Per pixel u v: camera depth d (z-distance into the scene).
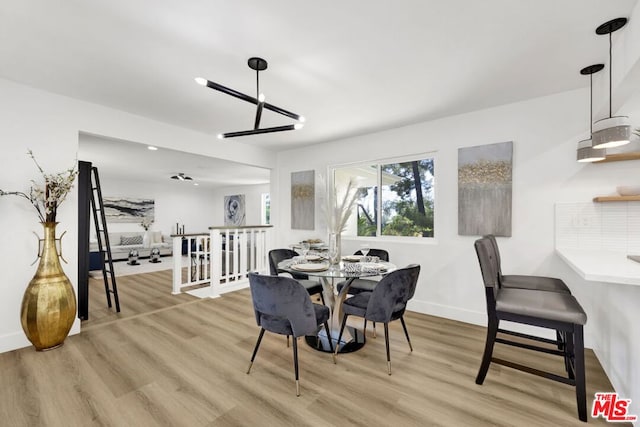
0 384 1.93
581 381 1.60
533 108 2.71
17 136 2.47
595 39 1.81
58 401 1.76
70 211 2.74
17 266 2.47
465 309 3.10
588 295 2.45
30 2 1.49
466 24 1.68
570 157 2.55
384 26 1.69
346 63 2.11
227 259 4.41
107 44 1.89
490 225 2.89
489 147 2.91
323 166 4.38
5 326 2.41
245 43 1.87
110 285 4.82
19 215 2.48
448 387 1.92
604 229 2.40
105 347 2.48
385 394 1.85
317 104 2.86
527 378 2.02
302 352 2.43
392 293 2.12
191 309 3.55
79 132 2.85
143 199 8.90
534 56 2.01
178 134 3.60
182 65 2.15
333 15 1.59
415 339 2.67
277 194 4.98
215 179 8.41
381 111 3.04
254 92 2.60
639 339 1.51
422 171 3.53
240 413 1.67
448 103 2.83
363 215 4.11
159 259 7.74
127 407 1.71
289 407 1.72
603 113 2.29
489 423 1.59
